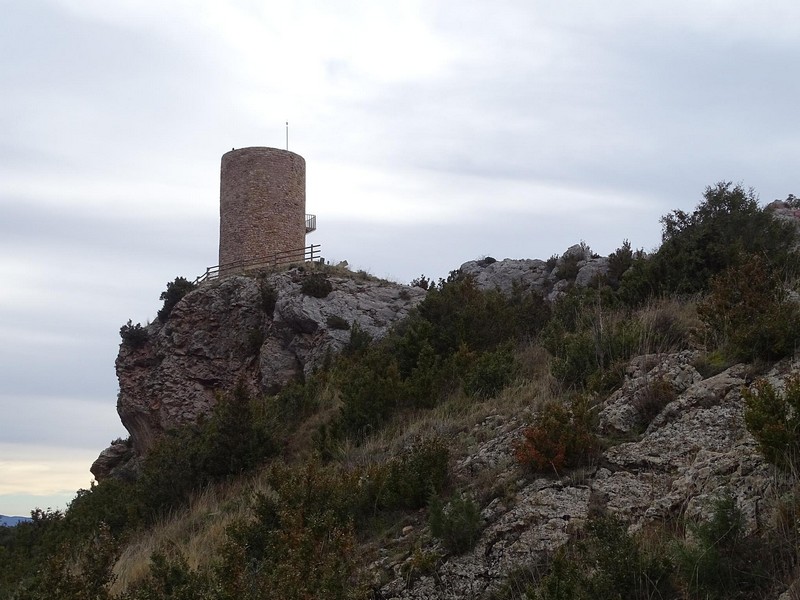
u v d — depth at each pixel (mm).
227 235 37562
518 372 12867
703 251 14375
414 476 8773
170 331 32562
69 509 18344
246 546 8305
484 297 18719
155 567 8672
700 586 5301
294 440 15219
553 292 23672
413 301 29703
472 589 6688
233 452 14109
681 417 7996
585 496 7309
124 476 21656
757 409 6449
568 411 8586
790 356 8398
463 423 10953
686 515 6195
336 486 9227
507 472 8312
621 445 7957
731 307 9703
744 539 5520
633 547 5676
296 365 27781
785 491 5836
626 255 21641
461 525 7293
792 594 4855
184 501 13773
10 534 19703
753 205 17281
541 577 6188
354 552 7652
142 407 31781
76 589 7996
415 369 14648
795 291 10930
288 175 38031
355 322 26188
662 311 11492
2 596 12172
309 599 6180
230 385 30094
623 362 10039
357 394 13773
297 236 38188
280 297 29672
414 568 7148
